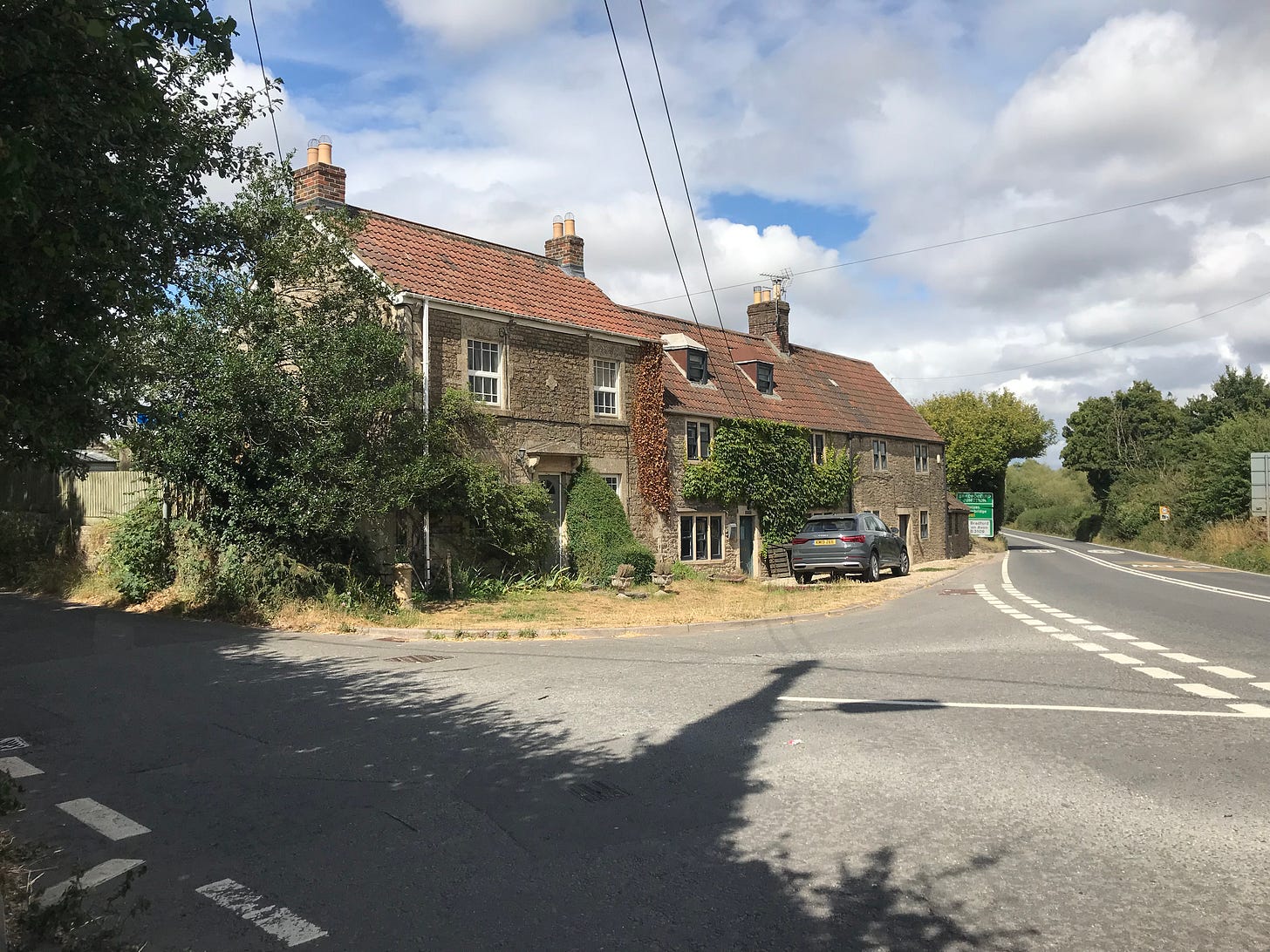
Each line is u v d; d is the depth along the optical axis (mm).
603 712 7426
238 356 13609
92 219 5223
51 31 4293
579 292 22312
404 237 19453
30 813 5223
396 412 15219
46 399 5102
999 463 54062
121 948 3521
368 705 7910
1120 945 3498
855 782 5512
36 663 10156
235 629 12914
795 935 3621
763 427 26469
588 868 4309
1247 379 62406
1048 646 10797
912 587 20750
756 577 26125
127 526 15484
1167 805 5012
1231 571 28172
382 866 4387
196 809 5258
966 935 3598
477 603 16016
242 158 8305
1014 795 5215
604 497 20453
